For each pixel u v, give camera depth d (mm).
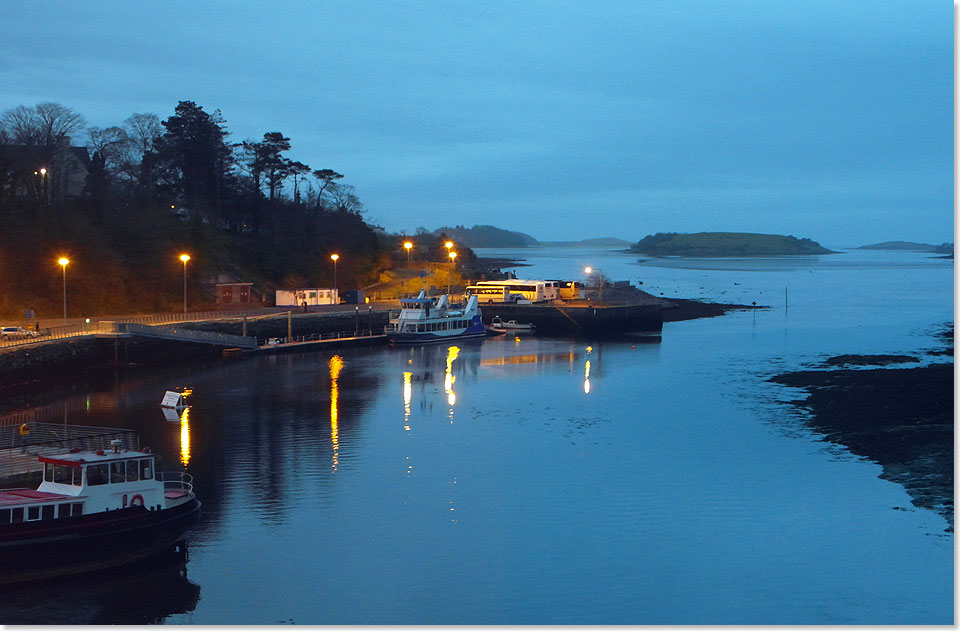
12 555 47125
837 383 105500
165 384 106062
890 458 71688
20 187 161375
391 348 143250
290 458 72188
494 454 74000
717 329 171500
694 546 53781
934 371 112750
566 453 74375
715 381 109688
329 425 84375
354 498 62188
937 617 44781
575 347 145875
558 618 44875
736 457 72812
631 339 157125
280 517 58344
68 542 48438
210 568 50531
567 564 51188
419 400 97625
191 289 163375
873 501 61375
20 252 144625
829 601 46656
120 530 50094
